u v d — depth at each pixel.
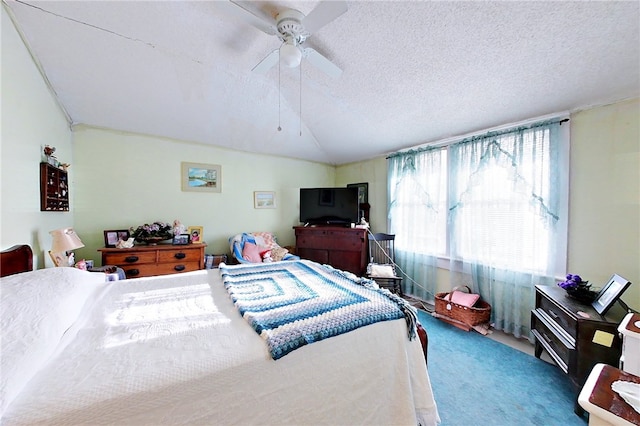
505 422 1.40
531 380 1.74
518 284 2.29
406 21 1.61
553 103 2.00
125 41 1.93
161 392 0.72
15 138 1.49
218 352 0.87
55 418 0.61
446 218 2.96
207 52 2.08
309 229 3.78
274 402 0.87
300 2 1.45
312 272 1.93
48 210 1.92
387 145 3.41
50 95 2.12
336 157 4.25
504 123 2.38
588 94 1.84
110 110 2.62
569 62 1.64
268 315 1.13
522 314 2.29
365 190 4.05
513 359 1.98
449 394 1.60
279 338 0.95
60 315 0.95
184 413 0.74
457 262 2.78
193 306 1.28
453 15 1.51
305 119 3.29
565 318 1.66
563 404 1.53
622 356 1.26
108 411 0.66
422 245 3.17
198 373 0.78
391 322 1.20
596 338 1.45
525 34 1.52
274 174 4.07
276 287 1.55
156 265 2.74
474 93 2.11
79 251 2.72
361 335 1.10
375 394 1.09
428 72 2.00
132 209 2.99
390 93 2.37
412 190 3.27
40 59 1.88
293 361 0.92
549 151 2.11
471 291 2.67
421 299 3.19
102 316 1.14
